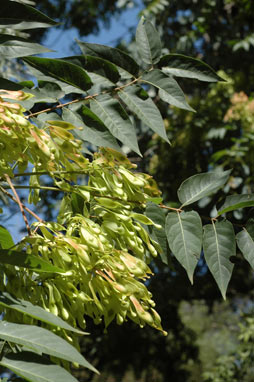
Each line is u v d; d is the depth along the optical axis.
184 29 8.15
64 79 1.66
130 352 8.56
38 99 1.64
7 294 1.07
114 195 1.59
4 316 1.29
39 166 1.60
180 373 8.89
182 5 7.96
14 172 1.72
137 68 1.76
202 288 7.97
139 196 1.63
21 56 1.47
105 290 1.37
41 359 0.99
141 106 1.72
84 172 1.58
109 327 8.17
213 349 9.34
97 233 1.42
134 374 8.58
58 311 1.35
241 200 1.73
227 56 7.82
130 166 1.64
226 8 7.92
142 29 1.79
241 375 8.09
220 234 1.69
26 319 1.30
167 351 8.90
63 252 1.37
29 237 1.38
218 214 1.70
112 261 1.39
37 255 1.37
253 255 1.71
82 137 1.65
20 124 1.34
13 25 1.46
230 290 8.11
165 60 1.77
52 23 1.47
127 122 1.70
